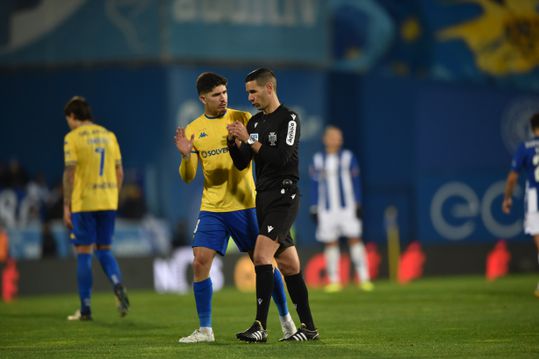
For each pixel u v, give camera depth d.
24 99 73.69
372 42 77.69
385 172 77.50
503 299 38.38
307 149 74.31
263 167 22.94
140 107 71.81
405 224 77.69
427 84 78.69
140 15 71.06
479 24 79.94
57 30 72.50
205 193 23.89
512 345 22.83
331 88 76.25
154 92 71.56
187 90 71.81
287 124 22.64
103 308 37.97
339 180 48.19
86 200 31.42
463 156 79.38
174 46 71.00
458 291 44.03
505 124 80.44
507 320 29.36
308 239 73.06
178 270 53.94
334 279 48.53
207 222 23.66
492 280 54.16
